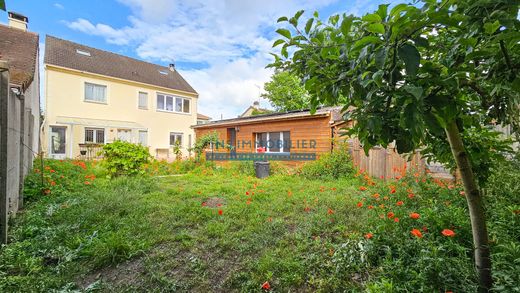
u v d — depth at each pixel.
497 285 1.42
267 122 10.48
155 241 2.71
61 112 12.92
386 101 1.04
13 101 3.09
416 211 2.77
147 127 16.19
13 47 8.16
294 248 2.53
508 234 2.00
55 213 3.47
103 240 2.66
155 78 17.30
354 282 1.93
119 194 4.61
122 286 2.01
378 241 2.22
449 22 0.85
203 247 2.63
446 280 1.55
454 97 1.04
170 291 1.96
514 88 1.01
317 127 8.80
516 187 2.58
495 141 1.93
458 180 3.73
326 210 3.66
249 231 2.97
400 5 0.82
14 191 3.27
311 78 1.36
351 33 1.21
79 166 8.03
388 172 6.14
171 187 5.88
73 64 13.59
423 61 0.99
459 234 2.02
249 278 2.08
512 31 0.86
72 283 1.98
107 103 14.57
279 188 5.65
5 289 1.83
